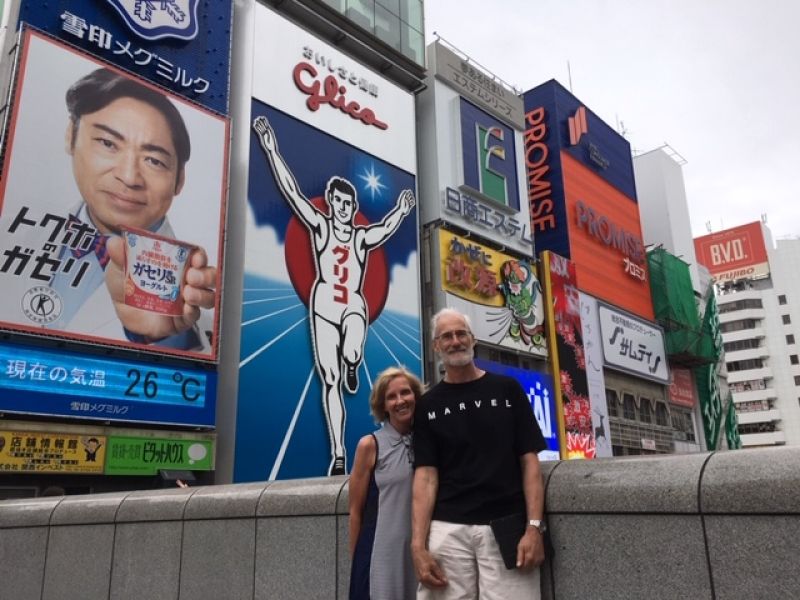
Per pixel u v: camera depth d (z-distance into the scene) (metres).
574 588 4.10
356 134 26.33
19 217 16.33
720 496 3.63
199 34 21.84
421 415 4.23
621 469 4.11
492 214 32.72
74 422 16.64
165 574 6.90
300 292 22.48
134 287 18.12
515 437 4.08
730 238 101.50
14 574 8.54
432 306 28.72
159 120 19.77
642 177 52.34
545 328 33.81
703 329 46.97
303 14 26.08
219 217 20.56
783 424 93.25
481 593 3.84
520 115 36.50
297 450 20.86
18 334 15.78
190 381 18.80
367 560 4.49
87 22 19.06
